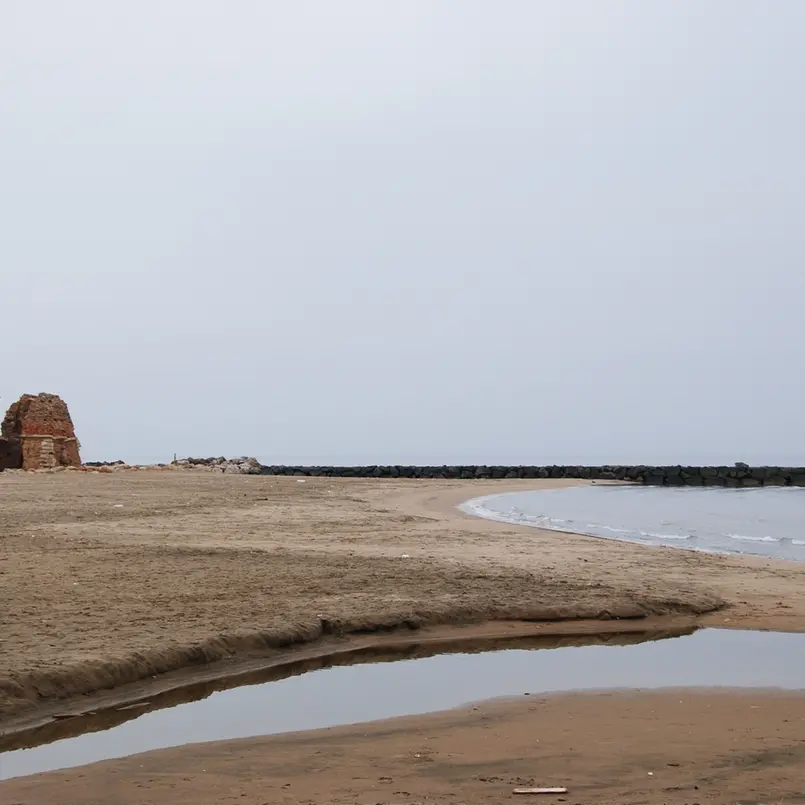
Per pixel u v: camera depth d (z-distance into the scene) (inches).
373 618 476.1
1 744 287.7
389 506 1409.9
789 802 215.9
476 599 527.8
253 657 413.4
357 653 438.0
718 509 1771.7
